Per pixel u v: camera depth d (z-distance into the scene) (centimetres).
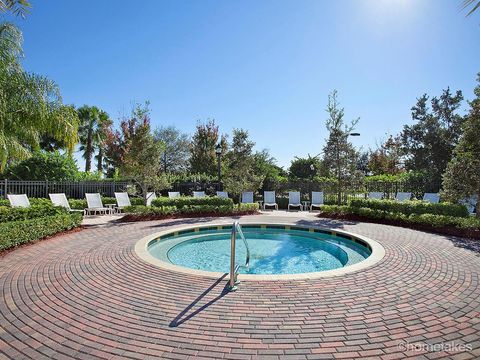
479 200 935
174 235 938
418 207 1021
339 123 1395
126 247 704
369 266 551
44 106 852
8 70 801
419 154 2262
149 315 355
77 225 977
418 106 2320
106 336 307
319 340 301
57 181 1638
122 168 1358
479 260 595
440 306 380
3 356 271
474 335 309
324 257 769
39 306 379
